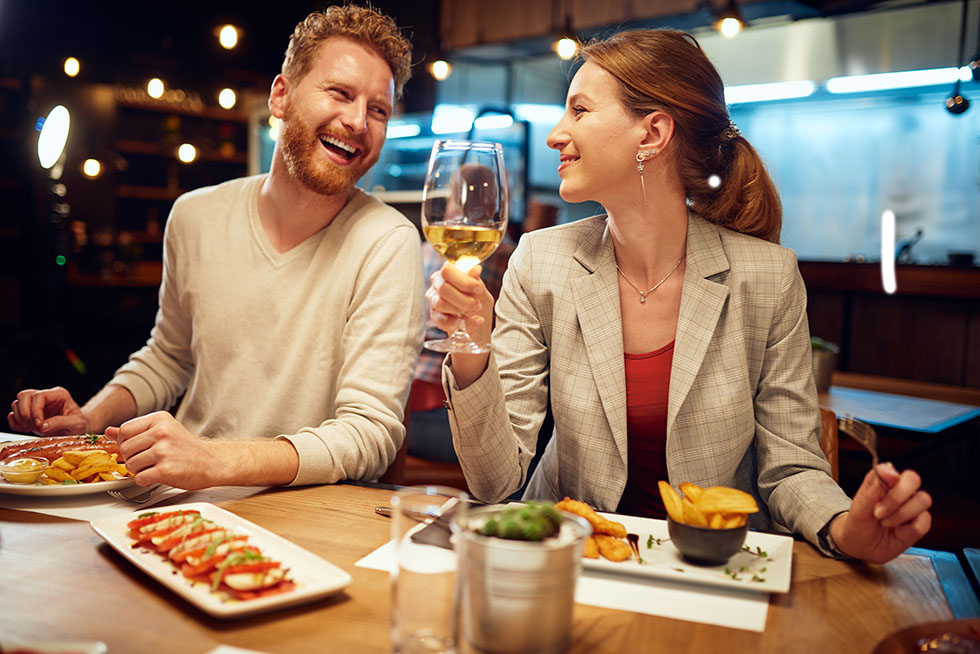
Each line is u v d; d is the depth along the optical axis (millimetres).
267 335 1654
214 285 1684
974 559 988
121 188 7098
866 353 4344
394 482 1611
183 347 1845
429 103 5980
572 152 1373
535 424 1428
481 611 727
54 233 5430
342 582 812
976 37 4664
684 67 1364
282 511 1095
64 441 1280
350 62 1588
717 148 1429
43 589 827
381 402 1476
